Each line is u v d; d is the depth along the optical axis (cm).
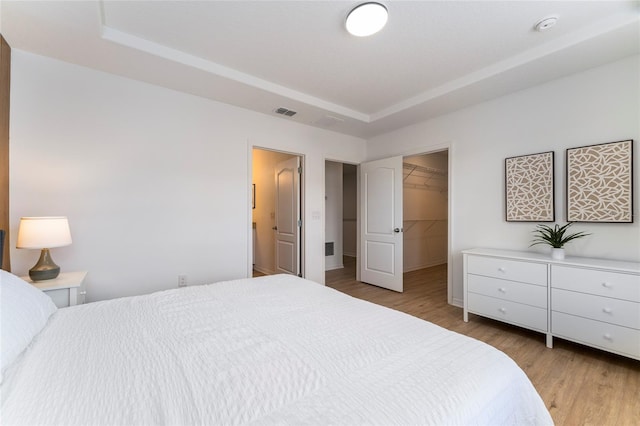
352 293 379
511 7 171
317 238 395
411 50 217
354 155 435
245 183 317
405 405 69
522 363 199
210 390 75
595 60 215
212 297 159
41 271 185
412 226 534
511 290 244
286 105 307
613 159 216
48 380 78
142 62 221
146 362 89
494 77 243
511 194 276
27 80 208
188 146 279
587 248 231
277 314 133
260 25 188
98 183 235
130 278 249
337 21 185
